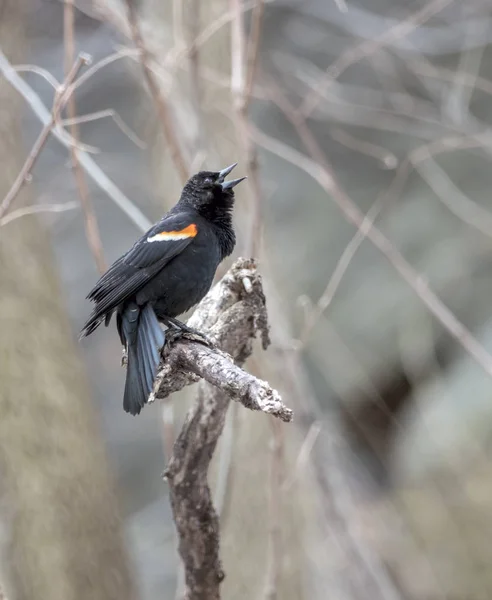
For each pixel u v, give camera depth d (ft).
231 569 37.11
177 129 36.17
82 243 70.90
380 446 63.16
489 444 55.57
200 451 23.62
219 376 20.11
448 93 54.24
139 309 25.82
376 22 52.80
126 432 71.41
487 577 53.36
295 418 36.42
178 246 26.17
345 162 62.75
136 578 41.78
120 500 42.06
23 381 38.47
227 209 28.30
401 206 60.85
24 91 29.84
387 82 54.70
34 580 38.22
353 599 41.86
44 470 38.45
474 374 57.26
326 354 55.93
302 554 38.11
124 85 61.93
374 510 56.39
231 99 38.81
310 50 58.49
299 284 61.05
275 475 30.96
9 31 38.78
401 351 59.11
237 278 23.58
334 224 62.08
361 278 61.26
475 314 58.13
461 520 55.57
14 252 39.09
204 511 24.40
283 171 63.41
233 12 31.83
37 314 39.17
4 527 38.37
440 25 55.06
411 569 53.72
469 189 59.36
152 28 38.06
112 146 65.26
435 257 59.00
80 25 53.52
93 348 74.08
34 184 43.09
